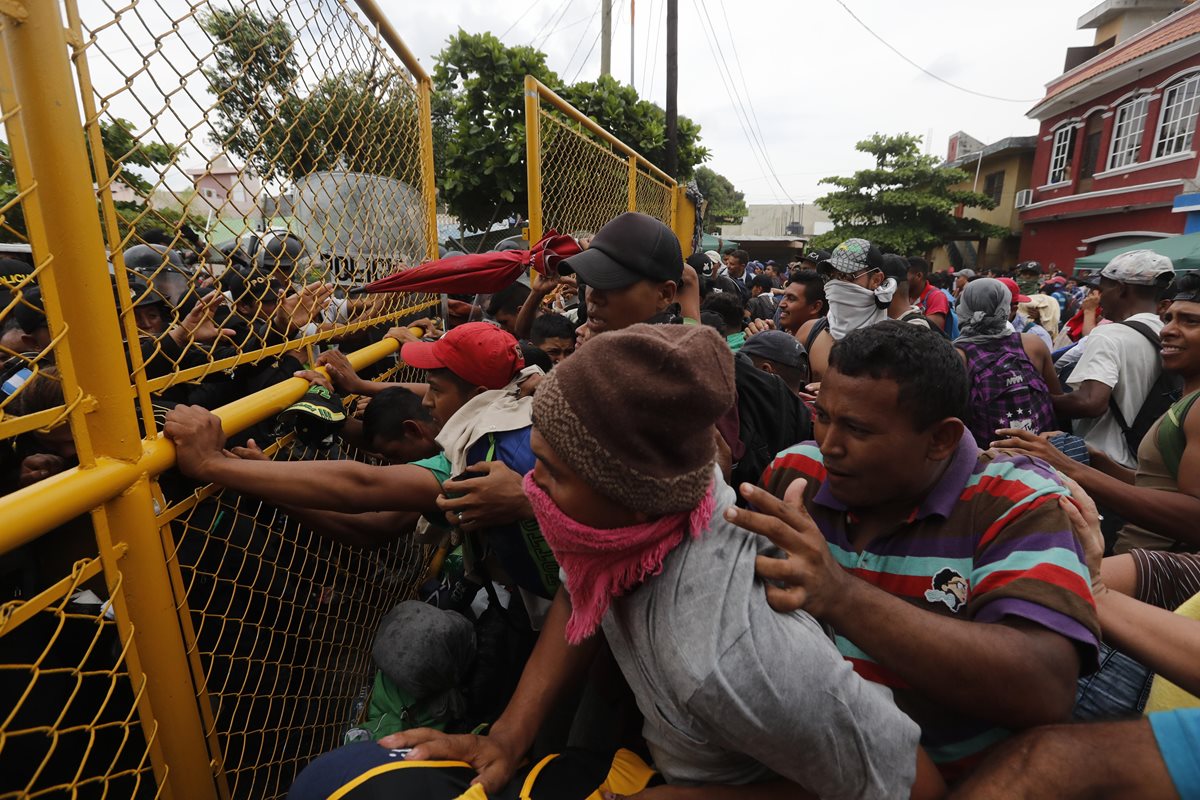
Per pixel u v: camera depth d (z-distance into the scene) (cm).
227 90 134
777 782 99
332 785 99
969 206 2398
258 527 167
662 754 104
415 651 179
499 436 157
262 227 151
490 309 364
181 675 115
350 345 261
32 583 111
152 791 115
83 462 97
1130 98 1733
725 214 3962
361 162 216
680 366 75
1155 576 152
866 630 88
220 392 193
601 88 726
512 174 584
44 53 88
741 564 86
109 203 102
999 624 98
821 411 118
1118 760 86
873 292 352
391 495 149
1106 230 1812
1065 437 246
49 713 108
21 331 162
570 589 93
